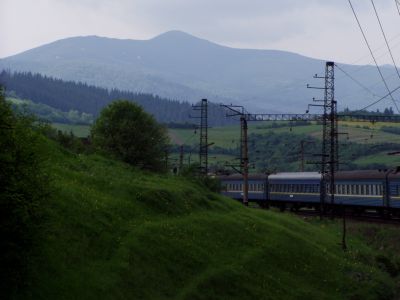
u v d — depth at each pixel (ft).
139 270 137.49
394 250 256.11
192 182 261.65
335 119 339.16
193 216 194.29
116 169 227.81
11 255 97.04
